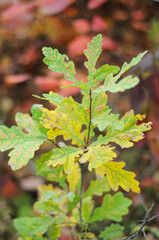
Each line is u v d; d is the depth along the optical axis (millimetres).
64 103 947
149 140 1550
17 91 2232
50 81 1786
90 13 2178
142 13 2223
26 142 936
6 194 2203
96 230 1524
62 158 901
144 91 1452
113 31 2186
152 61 1470
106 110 960
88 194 1168
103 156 885
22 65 2203
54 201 1110
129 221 1682
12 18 2115
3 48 2336
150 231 1401
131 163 1924
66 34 2174
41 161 970
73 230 1149
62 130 957
